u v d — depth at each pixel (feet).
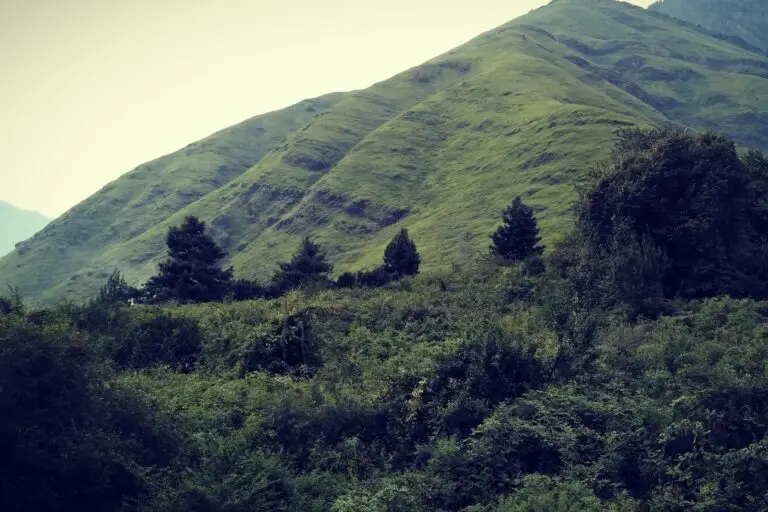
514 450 106.93
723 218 163.02
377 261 407.44
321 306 163.53
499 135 562.66
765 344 122.83
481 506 98.89
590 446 106.73
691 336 131.23
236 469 102.99
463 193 476.54
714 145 170.91
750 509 92.68
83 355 106.32
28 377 96.32
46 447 92.43
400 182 550.36
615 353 127.85
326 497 102.89
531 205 389.80
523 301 171.83
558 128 496.23
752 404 106.73
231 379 137.59
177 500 94.32
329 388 125.49
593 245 175.32
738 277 157.99
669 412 106.73
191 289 225.35
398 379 124.77
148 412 109.40
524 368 123.03
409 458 112.88
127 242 633.61
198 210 614.75
